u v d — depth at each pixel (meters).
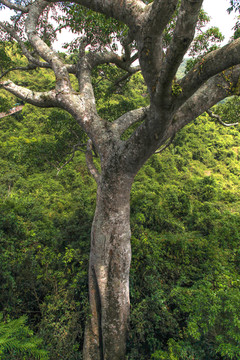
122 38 4.64
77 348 4.30
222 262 5.83
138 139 3.07
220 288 4.25
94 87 7.16
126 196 3.95
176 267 5.77
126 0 2.28
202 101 3.35
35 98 4.13
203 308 3.85
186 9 1.52
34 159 6.31
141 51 2.18
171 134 3.63
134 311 4.44
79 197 12.40
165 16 1.84
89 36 4.55
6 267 4.92
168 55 1.84
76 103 4.02
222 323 3.66
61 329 4.09
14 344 2.63
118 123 4.09
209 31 4.91
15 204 8.76
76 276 5.07
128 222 4.18
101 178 3.94
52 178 19.08
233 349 3.30
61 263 5.71
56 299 4.62
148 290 5.09
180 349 3.68
